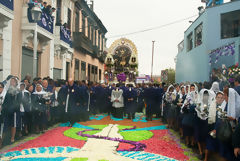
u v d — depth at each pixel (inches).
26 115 303.1
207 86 338.3
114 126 377.1
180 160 216.1
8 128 258.5
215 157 195.2
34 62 385.1
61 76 695.1
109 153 228.7
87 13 973.8
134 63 1002.7
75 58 835.4
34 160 205.6
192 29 794.2
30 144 262.2
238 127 155.5
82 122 430.3
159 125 410.0
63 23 692.7
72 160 205.3
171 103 367.2
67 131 338.3
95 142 270.8
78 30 858.8
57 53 650.8
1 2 347.9
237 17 609.6
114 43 1047.0
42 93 316.2
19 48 453.7
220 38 606.5
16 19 440.8
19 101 265.0
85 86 432.5
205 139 222.8
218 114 190.9
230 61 584.7
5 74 403.5
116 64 1037.8
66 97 394.9
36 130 320.2
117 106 494.0
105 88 556.4
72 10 783.1
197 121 229.9
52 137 298.8
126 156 224.4
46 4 521.0
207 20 618.8
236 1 583.2
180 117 297.4
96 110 564.4
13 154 223.6
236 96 179.2
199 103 222.7
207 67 609.3
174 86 402.9
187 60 870.4
